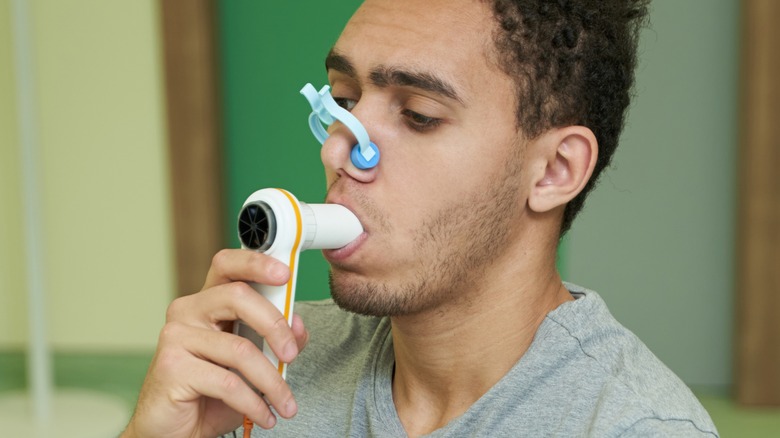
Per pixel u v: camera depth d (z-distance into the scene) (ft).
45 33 8.75
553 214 2.69
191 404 2.49
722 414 7.93
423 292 2.51
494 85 2.47
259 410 2.43
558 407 2.47
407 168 2.44
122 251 9.10
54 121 8.91
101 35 8.68
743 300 7.92
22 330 9.35
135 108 8.79
